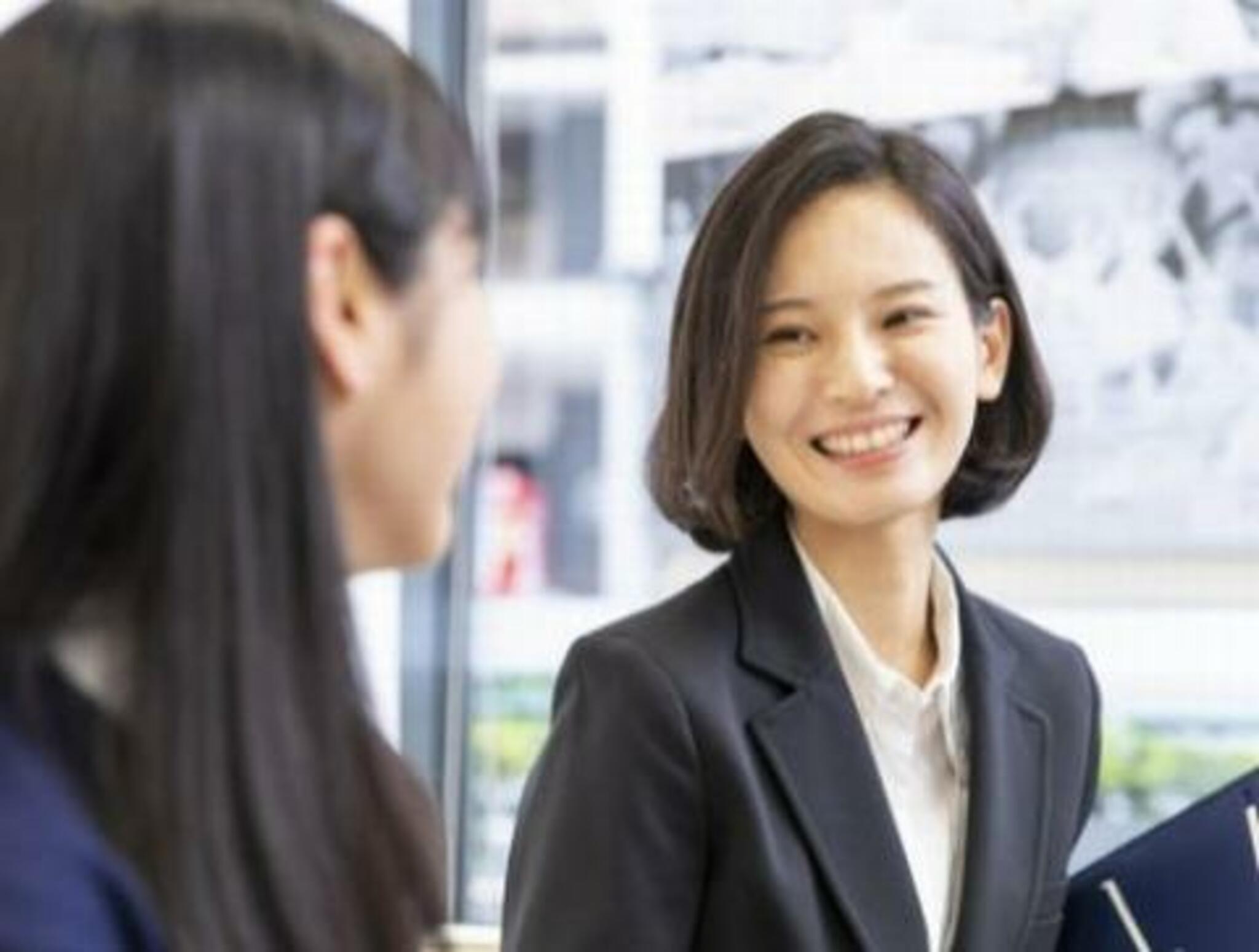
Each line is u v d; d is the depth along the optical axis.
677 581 2.88
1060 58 2.72
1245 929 1.64
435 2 2.95
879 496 1.61
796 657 1.65
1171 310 2.72
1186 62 2.70
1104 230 2.73
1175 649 2.67
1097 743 1.82
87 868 0.77
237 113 0.85
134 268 0.82
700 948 1.58
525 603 3.04
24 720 0.82
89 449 0.82
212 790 0.82
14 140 0.84
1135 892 1.69
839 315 1.59
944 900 1.66
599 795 1.56
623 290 3.07
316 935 0.85
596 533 3.13
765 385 1.62
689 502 1.71
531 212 3.32
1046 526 2.73
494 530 3.05
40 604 0.82
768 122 2.82
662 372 1.82
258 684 0.83
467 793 2.90
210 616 0.82
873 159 1.61
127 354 0.82
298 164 0.85
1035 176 2.74
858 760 1.63
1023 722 1.74
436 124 0.93
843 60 2.78
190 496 0.81
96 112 0.84
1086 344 2.74
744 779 1.57
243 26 0.88
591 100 3.23
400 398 0.93
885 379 1.59
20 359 0.81
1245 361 2.71
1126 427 2.73
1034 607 2.73
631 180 2.97
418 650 2.90
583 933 1.54
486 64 3.09
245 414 0.83
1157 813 2.55
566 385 3.33
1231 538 2.71
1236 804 1.68
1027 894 1.68
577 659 1.64
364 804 0.88
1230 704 2.64
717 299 1.64
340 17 0.94
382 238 0.89
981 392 1.72
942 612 1.73
